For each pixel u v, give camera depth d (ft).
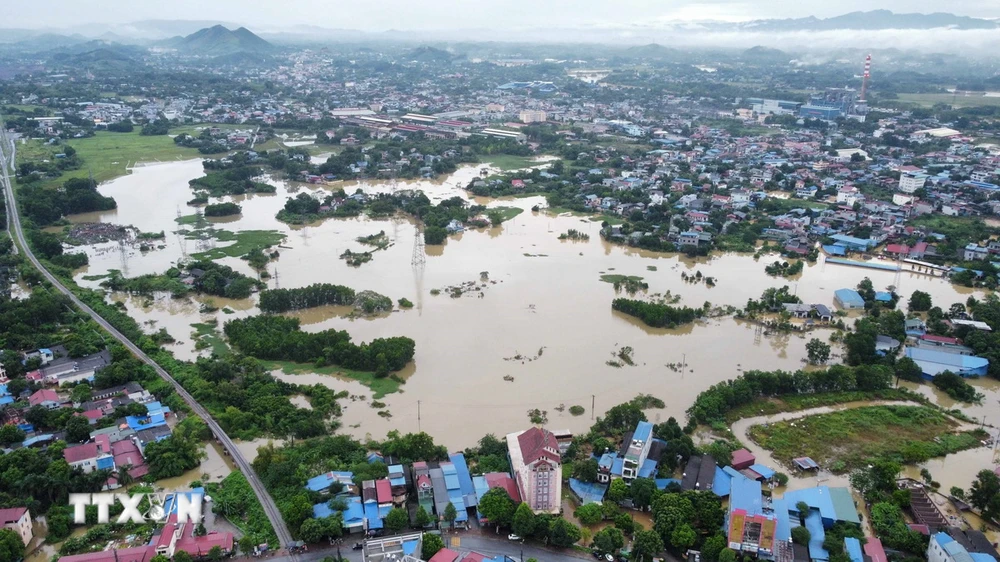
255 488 522.06
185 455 554.05
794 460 580.71
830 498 507.71
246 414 613.93
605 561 460.14
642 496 504.02
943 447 601.62
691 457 554.46
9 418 602.03
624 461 532.32
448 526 485.56
